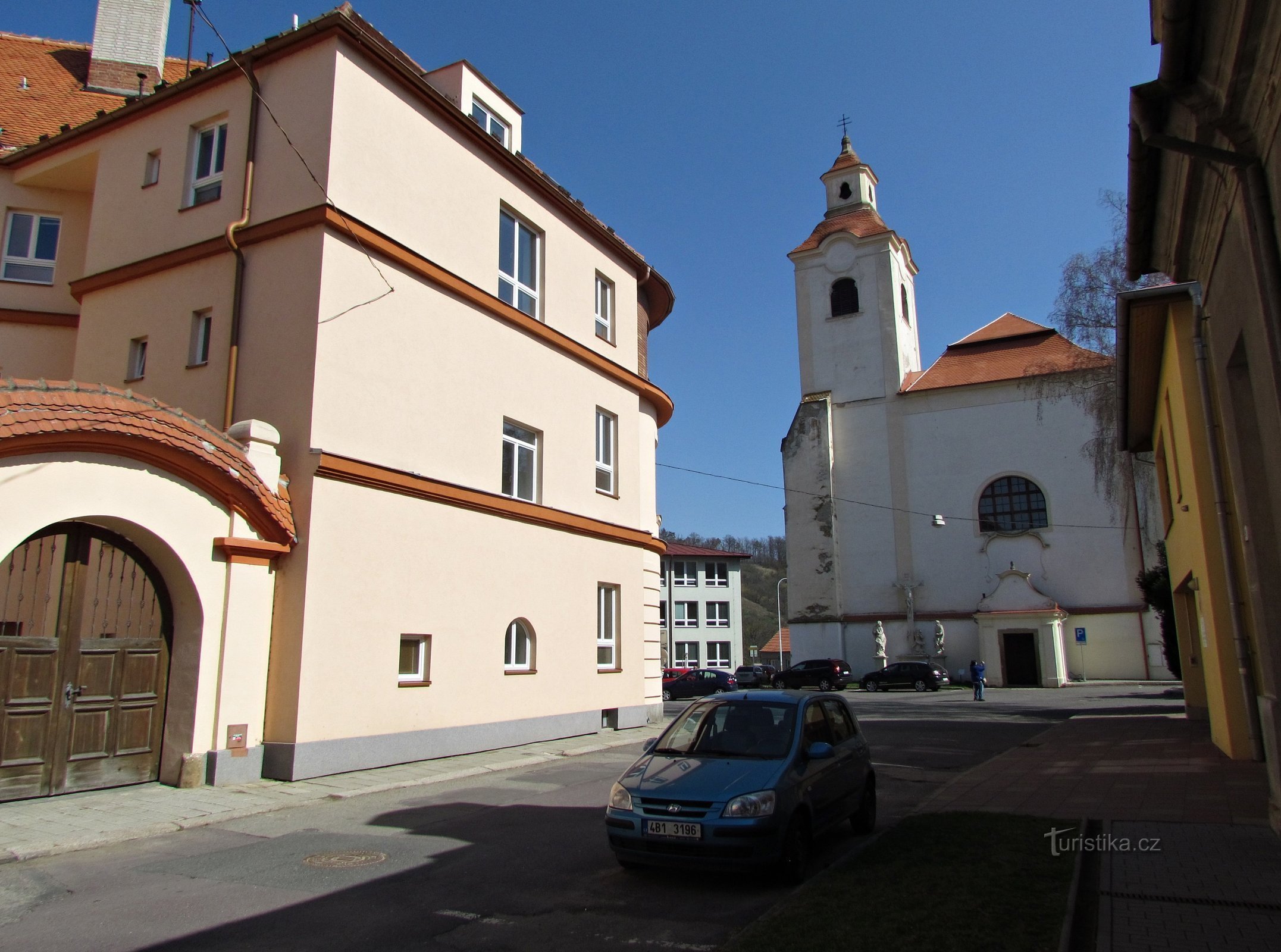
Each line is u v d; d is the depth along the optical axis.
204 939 5.43
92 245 14.45
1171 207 8.01
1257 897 5.95
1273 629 7.65
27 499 8.47
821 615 42.72
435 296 13.73
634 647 18.50
